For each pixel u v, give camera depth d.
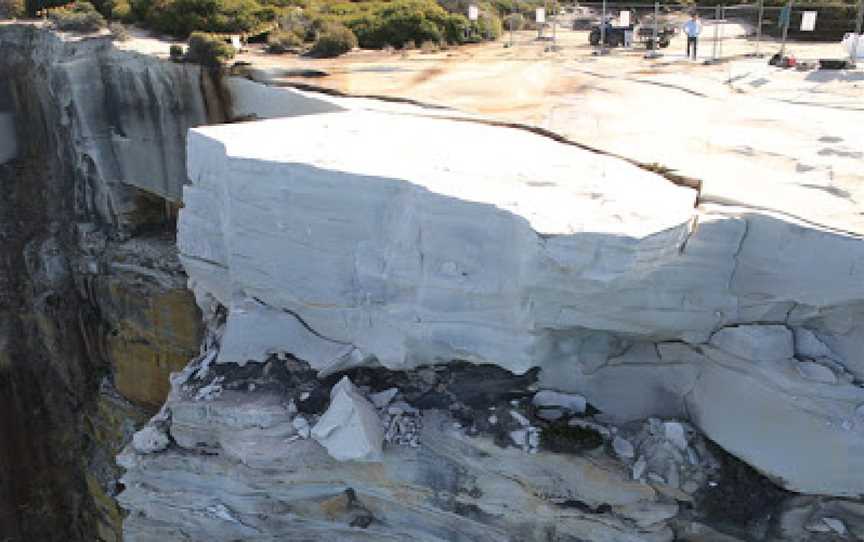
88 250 19.77
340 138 12.47
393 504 11.40
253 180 11.48
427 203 10.28
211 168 12.43
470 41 23.25
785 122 13.77
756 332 10.12
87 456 19.73
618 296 9.88
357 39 22.03
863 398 9.67
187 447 11.95
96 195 19.67
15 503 19.81
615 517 10.39
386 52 21.03
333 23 22.11
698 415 10.73
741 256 10.16
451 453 10.85
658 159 11.88
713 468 10.45
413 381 11.55
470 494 10.91
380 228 10.98
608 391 11.08
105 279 19.30
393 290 11.09
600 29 22.14
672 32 23.56
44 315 20.19
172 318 18.30
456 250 10.38
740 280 10.26
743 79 17.09
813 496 10.07
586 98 15.46
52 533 19.62
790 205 10.29
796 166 11.66
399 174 10.78
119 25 20.25
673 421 10.70
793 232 9.73
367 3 25.91
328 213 11.16
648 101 15.23
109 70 18.92
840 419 9.64
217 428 11.57
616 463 10.34
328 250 11.39
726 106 14.90
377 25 22.38
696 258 10.02
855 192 10.67
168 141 18.61
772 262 9.98
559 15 28.95
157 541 12.46
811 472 9.86
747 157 12.02
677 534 10.38
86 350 20.19
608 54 20.70
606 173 11.16
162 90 18.25
